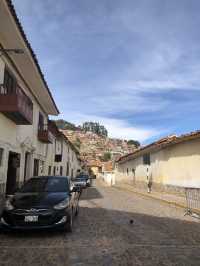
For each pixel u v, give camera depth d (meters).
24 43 12.07
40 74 15.45
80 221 10.19
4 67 12.85
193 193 13.45
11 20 10.40
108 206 15.15
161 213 12.63
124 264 5.45
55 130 29.31
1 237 7.66
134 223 9.91
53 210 7.93
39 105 21.36
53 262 5.55
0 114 12.57
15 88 14.61
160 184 24.14
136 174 34.12
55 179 10.27
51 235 7.89
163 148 23.33
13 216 7.82
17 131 15.49
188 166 19.06
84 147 179.25
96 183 57.78
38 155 21.58
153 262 5.58
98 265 5.39
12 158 15.61
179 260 5.72
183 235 8.04
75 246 6.74
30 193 9.07
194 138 17.66
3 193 13.21
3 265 5.37
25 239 7.44
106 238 7.56
